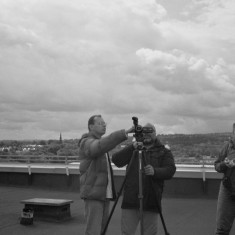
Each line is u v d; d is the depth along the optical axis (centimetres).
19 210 1125
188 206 1277
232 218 607
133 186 529
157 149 540
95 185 529
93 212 532
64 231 849
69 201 971
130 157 543
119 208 1169
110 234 830
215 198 1483
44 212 955
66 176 1842
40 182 1897
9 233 830
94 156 519
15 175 1942
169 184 1588
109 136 502
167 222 985
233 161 591
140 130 507
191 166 1812
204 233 857
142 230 498
